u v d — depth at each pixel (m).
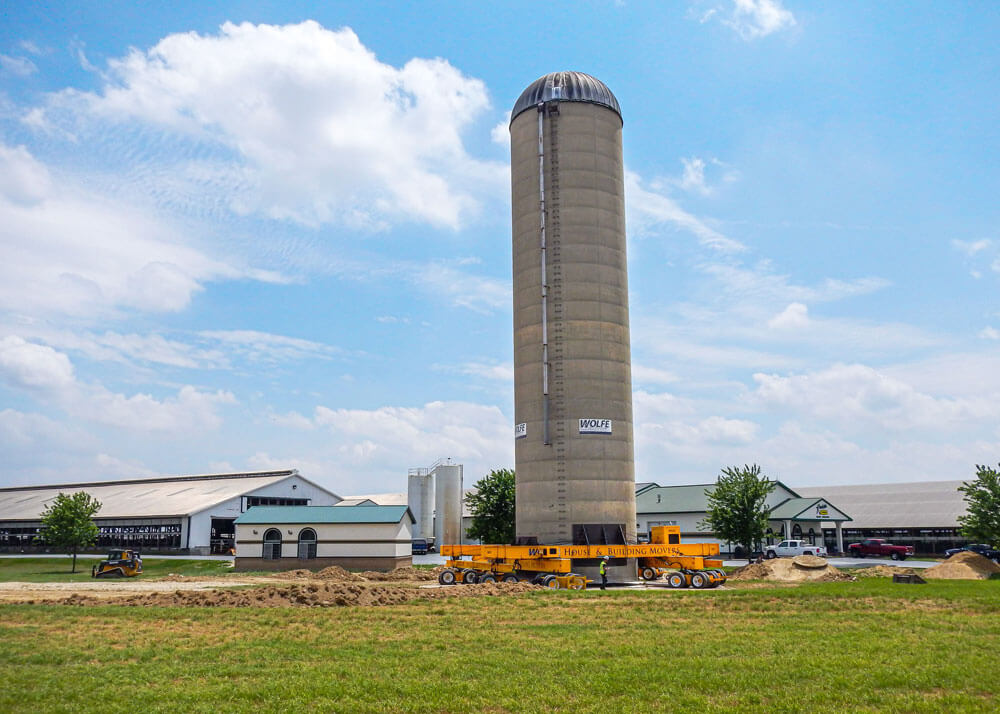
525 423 52.28
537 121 54.78
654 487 93.94
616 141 55.66
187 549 83.75
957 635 26.22
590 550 47.62
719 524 64.38
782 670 20.92
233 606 34.44
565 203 53.16
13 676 20.02
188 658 22.44
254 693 18.38
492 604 35.56
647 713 17.22
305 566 63.97
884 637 26.02
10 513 102.00
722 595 37.75
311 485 102.19
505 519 68.06
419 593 39.72
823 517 83.88
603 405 51.41
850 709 17.50
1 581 55.44
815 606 33.81
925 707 17.59
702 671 20.83
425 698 18.20
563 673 20.62
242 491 92.25
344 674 20.55
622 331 53.31
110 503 97.00
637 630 27.95
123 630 27.55
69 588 48.28
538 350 52.31
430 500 98.19
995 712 17.27
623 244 54.84
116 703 17.64
